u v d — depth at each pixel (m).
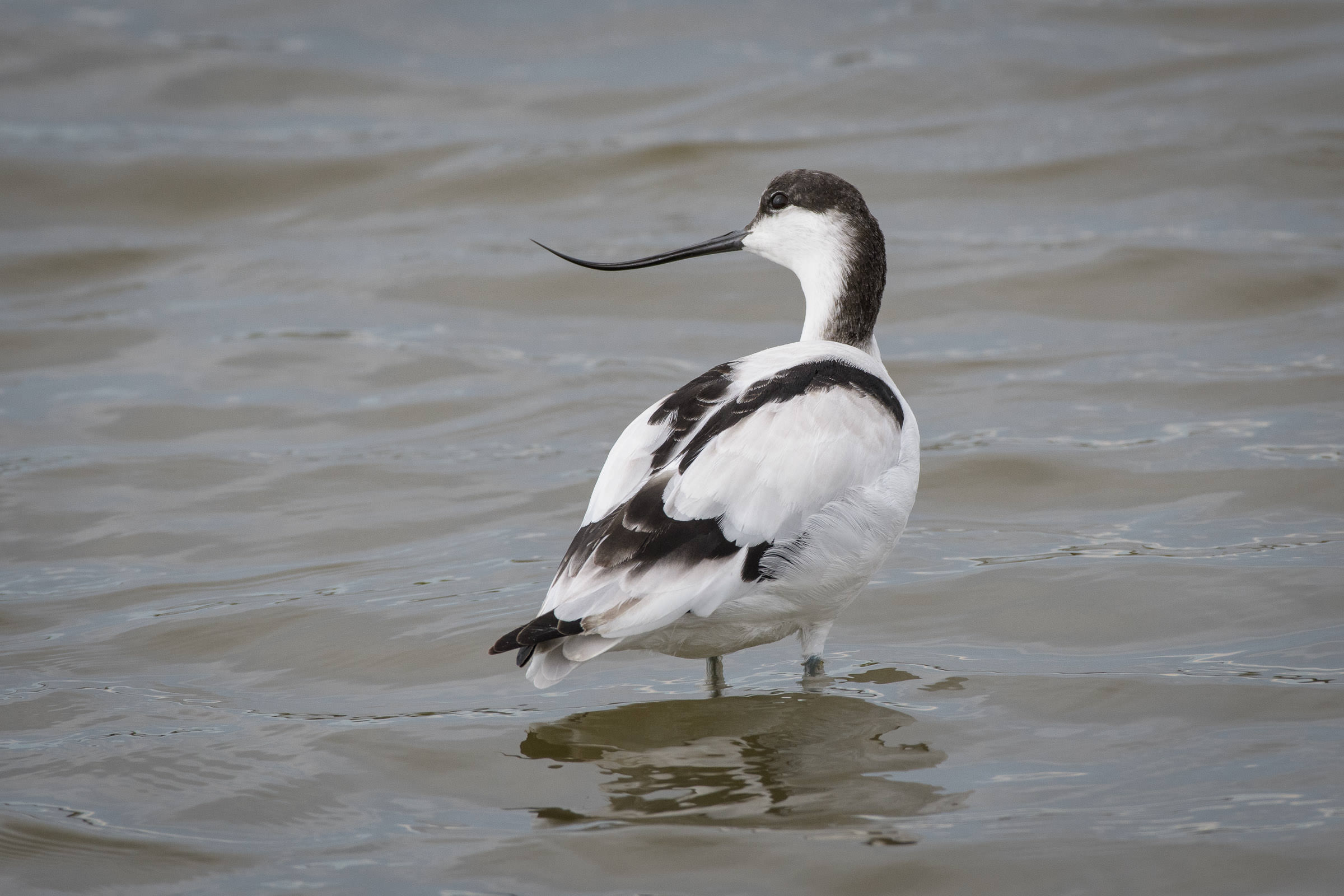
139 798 7.63
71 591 10.73
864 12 28.59
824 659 9.23
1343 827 6.88
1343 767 7.47
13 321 17.14
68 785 7.79
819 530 7.74
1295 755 7.64
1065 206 19.52
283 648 9.67
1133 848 6.77
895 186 20.30
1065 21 27.22
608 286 17.80
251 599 10.47
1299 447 12.45
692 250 9.95
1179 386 14.16
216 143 23.05
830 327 9.45
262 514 12.15
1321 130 21.17
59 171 21.70
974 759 7.75
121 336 16.61
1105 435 13.12
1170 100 22.97
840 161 21.17
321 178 21.62
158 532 11.79
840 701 8.54
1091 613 9.75
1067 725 8.15
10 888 6.79
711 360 15.58
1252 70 24.02
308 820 7.36
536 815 7.30
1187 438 12.88
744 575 7.57
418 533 11.66
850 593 8.22
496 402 14.60
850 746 7.95
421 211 20.67
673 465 7.71
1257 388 13.94
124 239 19.84
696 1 29.89
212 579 10.89
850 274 9.38
